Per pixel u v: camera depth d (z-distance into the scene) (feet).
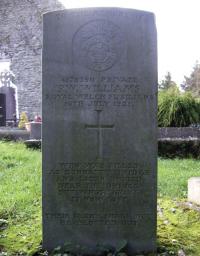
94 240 3.71
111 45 3.65
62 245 3.69
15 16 19.65
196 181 4.99
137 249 3.69
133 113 3.66
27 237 3.89
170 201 5.12
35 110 19.29
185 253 3.63
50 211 3.70
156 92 3.64
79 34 3.66
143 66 3.64
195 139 9.03
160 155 8.95
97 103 3.67
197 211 4.66
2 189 5.47
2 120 16.42
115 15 3.64
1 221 4.23
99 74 3.66
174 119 10.41
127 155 3.67
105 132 3.67
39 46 19.40
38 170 6.74
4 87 19.11
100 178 3.69
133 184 3.68
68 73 3.66
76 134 3.67
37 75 19.39
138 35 3.64
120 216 3.69
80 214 3.70
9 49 19.62
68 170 3.68
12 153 8.23
